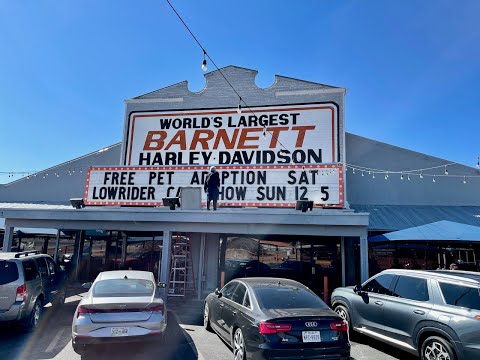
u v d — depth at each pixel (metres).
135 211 12.13
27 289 8.14
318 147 15.41
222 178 13.22
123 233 17.03
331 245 14.70
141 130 17.17
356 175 16.17
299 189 12.54
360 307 7.92
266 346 5.39
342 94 15.71
